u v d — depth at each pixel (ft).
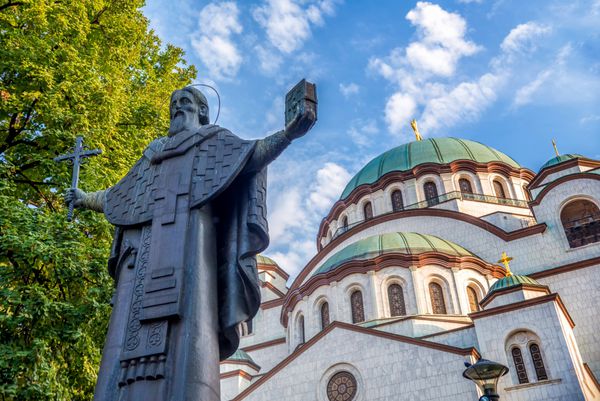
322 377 88.89
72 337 37.19
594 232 111.55
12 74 45.91
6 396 33.06
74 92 47.75
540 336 79.71
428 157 145.79
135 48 62.13
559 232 110.83
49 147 46.96
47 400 35.14
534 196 121.08
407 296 101.50
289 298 117.91
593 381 84.84
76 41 51.67
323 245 157.99
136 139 56.44
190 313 15.16
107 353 15.37
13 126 46.50
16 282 39.81
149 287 15.56
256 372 122.21
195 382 14.14
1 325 35.70
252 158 17.49
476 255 117.19
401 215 130.00
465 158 144.36
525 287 87.92
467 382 78.54
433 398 79.46
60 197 46.39
